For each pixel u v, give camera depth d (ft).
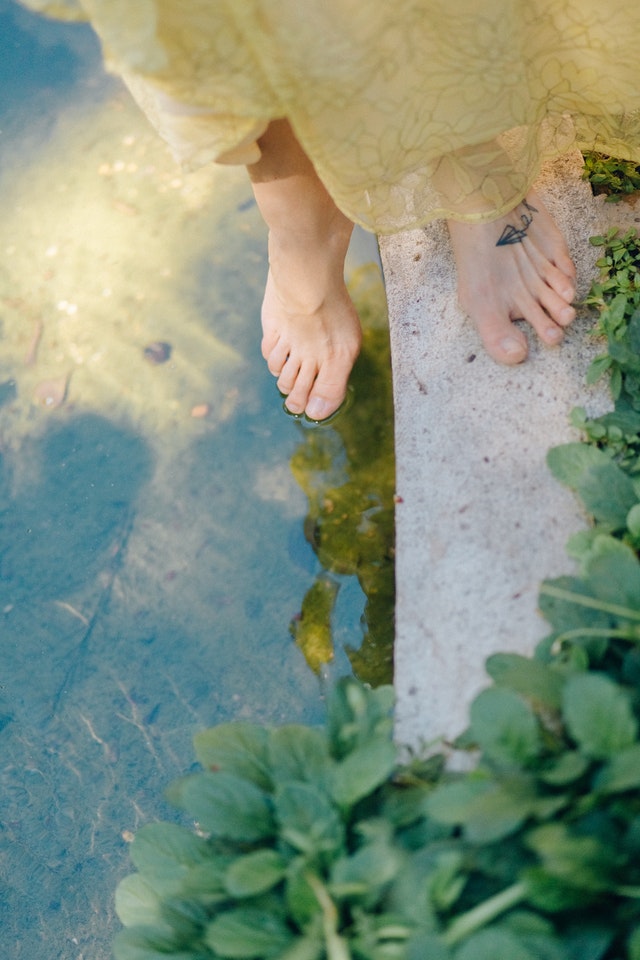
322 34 3.59
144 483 5.92
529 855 3.16
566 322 4.92
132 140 7.35
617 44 4.20
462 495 4.57
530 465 4.57
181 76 3.60
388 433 5.79
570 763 3.18
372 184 4.30
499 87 4.15
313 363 5.59
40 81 7.81
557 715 3.64
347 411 5.90
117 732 5.20
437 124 4.19
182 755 5.08
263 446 5.93
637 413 4.53
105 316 6.53
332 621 5.31
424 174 4.57
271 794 3.61
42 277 6.77
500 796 3.10
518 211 4.95
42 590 5.70
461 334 5.15
